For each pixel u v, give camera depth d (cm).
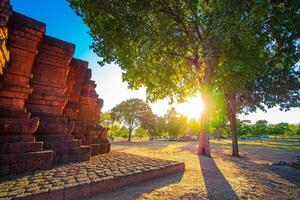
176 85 1728
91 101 1091
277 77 1652
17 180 465
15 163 526
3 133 548
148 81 1580
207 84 1352
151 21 1182
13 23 611
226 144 3869
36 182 449
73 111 918
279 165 1168
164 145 2938
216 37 939
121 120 5091
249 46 911
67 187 415
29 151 567
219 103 1869
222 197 501
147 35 1136
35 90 718
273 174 848
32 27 648
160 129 6612
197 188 563
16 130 572
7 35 569
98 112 1176
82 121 1041
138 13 1132
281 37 1048
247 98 1809
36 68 726
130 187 536
